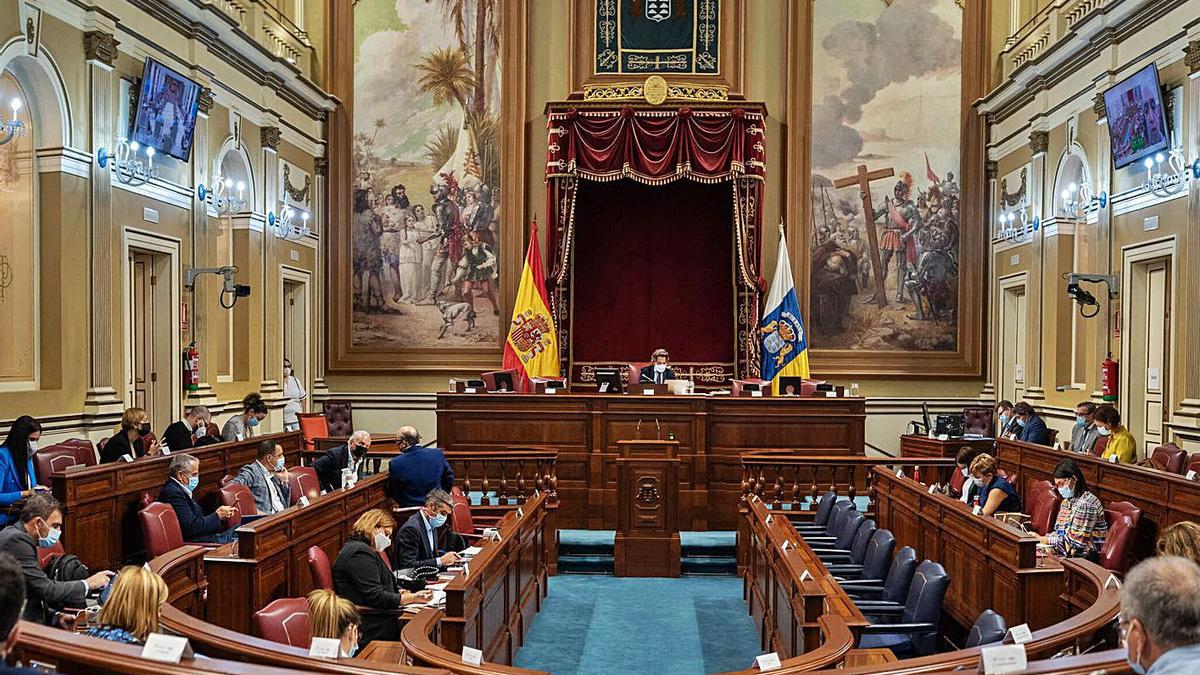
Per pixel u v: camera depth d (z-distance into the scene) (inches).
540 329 572.4
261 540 229.6
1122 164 446.3
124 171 404.8
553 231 583.5
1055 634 146.3
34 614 200.2
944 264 622.2
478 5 625.0
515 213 622.8
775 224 624.7
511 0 623.2
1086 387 489.7
